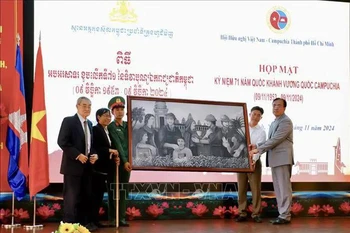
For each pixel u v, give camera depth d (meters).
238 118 7.51
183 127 7.28
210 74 8.10
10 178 7.02
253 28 8.28
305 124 8.37
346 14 8.59
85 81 7.70
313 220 7.88
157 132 7.17
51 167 7.55
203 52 8.10
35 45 7.55
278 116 7.54
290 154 7.43
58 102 7.59
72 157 6.39
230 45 8.19
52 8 7.64
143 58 7.91
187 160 7.22
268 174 8.22
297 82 8.38
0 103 7.35
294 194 8.29
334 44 8.55
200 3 8.13
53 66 7.61
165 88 7.94
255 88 8.23
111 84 7.78
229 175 8.12
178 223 7.47
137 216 7.82
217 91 8.11
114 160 6.90
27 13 7.54
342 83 8.53
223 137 7.40
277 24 8.37
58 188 7.57
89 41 7.75
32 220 7.48
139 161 7.03
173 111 7.29
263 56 8.29
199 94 8.05
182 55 8.03
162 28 8.00
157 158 7.11
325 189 8.38
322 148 8.40
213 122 7.41
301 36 8.45
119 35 7.85
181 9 8.07
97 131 6.82
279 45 8.36
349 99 8.54
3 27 7.44
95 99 7.71
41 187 6.97
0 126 7.33
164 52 7.98
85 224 6.67
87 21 7.76
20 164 7.02
